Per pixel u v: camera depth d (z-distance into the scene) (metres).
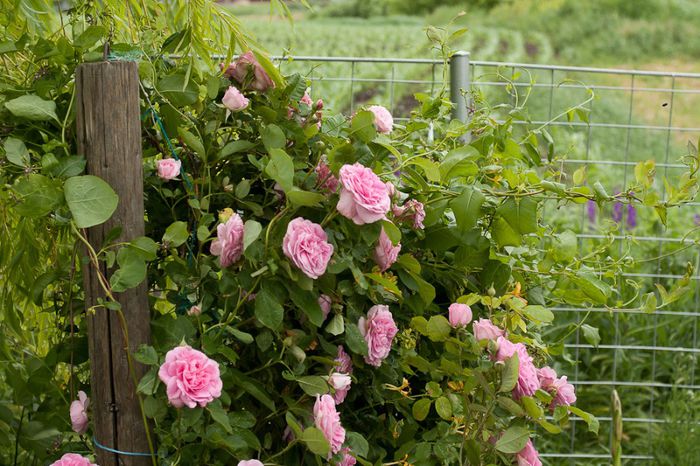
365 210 1.54
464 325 1.73
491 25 19.05
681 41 18.02
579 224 4.66
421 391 2.01
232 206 1.80
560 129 6.63
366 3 19.77
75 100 1.58
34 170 1.57
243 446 1.52
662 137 11.83
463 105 2.43
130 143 1.56
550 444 3.23
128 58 1.67
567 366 3.54
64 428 1.80
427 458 1.77
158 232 1.83
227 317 1.65
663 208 1.88
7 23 2.20
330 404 1.54
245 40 1.83
